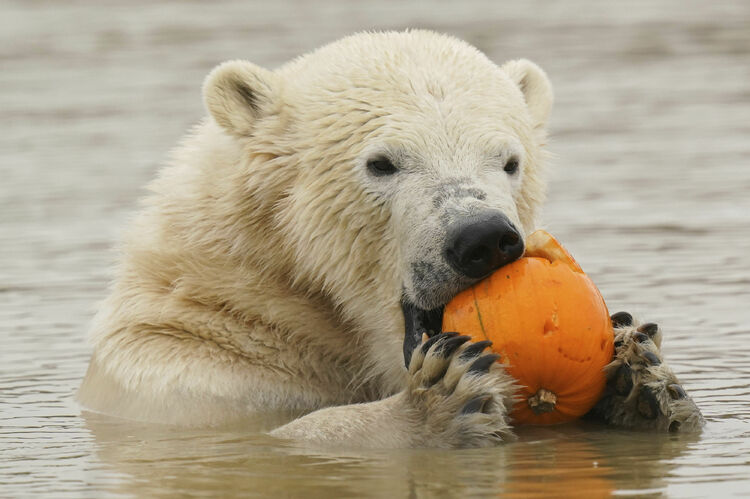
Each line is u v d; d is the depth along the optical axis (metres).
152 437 9.78
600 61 36.38
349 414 9.44
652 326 9.42
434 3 48.59
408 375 9.30
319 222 10.41
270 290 10.78
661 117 29.03
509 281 9.10
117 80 34.53
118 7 49.16
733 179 22.58
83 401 11.29
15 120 29.64
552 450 8.88
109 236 19.17
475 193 9.59
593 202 21.09
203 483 8.27
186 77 34.34
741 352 12.24
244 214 10.77
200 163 11.22
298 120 10.66
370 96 10.35
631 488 7.86
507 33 41.03
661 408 9.23
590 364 9.13
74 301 15.55
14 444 9.68
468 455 8.77
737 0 48.19
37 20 46.38
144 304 11.01
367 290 10.45
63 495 8.12
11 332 14.13
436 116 10.11
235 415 10.39
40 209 21.09
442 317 9.77
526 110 10.88
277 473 8.45
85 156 25.55
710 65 35.62
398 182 10.02
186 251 11.00
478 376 8.94
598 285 15.61
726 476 8.08
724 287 15.32
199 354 10.70
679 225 19.20
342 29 41.03
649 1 48.62
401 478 8.21
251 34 40.78
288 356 10.84
